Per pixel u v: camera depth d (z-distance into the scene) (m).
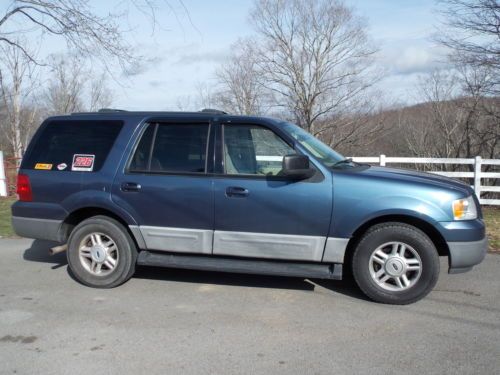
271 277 5.52
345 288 5.12
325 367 3.42
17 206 5.39
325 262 4.69
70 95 27.61
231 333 4.00
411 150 28.05
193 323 4.22
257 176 4.73
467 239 4.45
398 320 4.25
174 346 3.77
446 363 3.47
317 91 28.00
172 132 5.04
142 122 5.14
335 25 27.48
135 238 5.06
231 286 5.21
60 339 3.91
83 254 5.24
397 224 4.57
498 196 14.97
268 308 4.57
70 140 5.33
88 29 11.10
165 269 5.86
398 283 4.59
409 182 4.53
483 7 12.80
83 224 5.18
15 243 7.39
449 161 10.95
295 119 28.66
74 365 3.48
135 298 4.86
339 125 27.86
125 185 5.00
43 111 27.58
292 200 4.61
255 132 4.84
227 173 4.80
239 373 3.35
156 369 3.41
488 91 14.05
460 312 4.43
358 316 4.35
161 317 4.36
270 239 4.72
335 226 4.57
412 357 3.56
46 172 5.29
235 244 4.81
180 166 4.94
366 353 3.63
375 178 4.56
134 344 3.81
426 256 4.49
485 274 5.57
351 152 28.67
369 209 4.49
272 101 28.80
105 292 5.05
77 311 4.52
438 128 25.22
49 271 5.85
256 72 29.97
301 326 4.14
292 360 3.53
